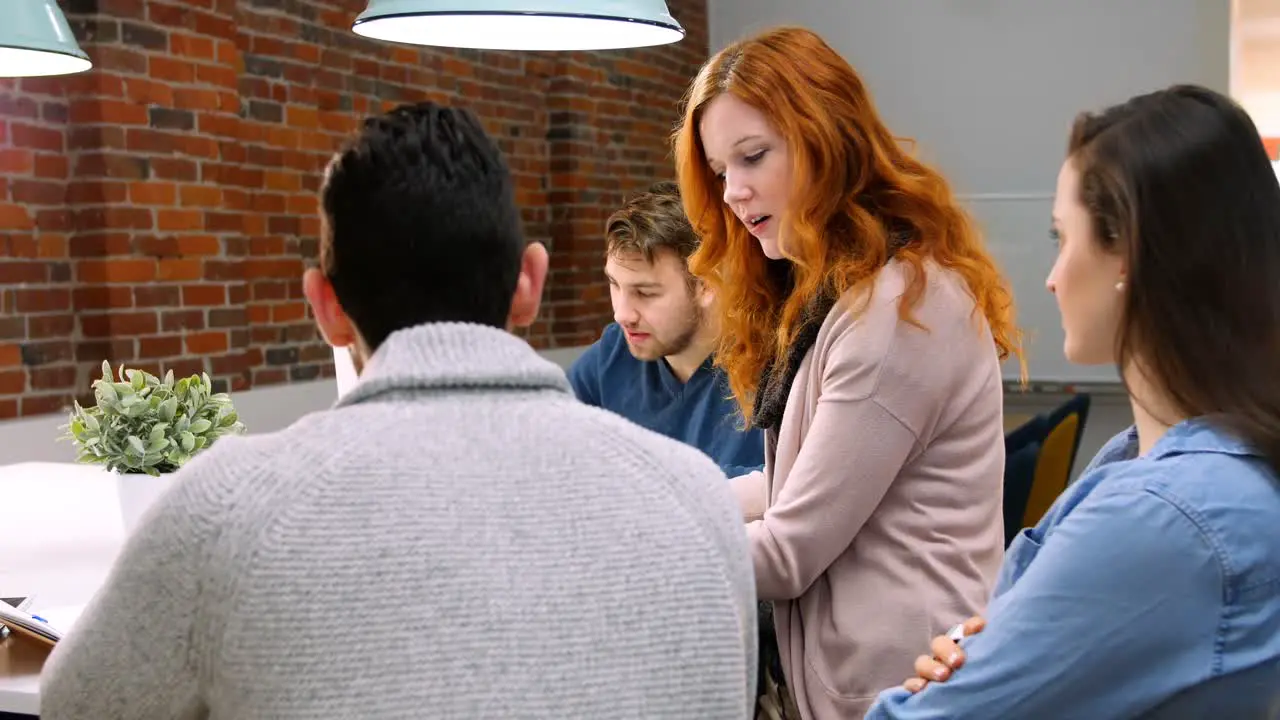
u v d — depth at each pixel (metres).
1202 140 0.96
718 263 1.79
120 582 0.85
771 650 1.69
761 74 1.53
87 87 3.74
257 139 4.48
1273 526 0.92
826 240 1.53
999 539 1.59
